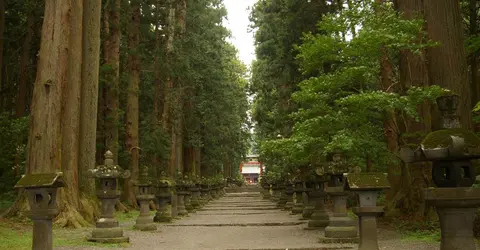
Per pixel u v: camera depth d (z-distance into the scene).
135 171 25.86
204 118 39.09
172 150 33.31
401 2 15.80
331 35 13.27
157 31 28.89
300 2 23.91
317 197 15.69
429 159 5.63
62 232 14.04
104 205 12.27
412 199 14.89
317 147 13.56
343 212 11.82
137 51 25.62
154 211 24.94
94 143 18.23
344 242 11.46
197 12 34.16
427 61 14.57
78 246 11.11
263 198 41.34
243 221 19.06
